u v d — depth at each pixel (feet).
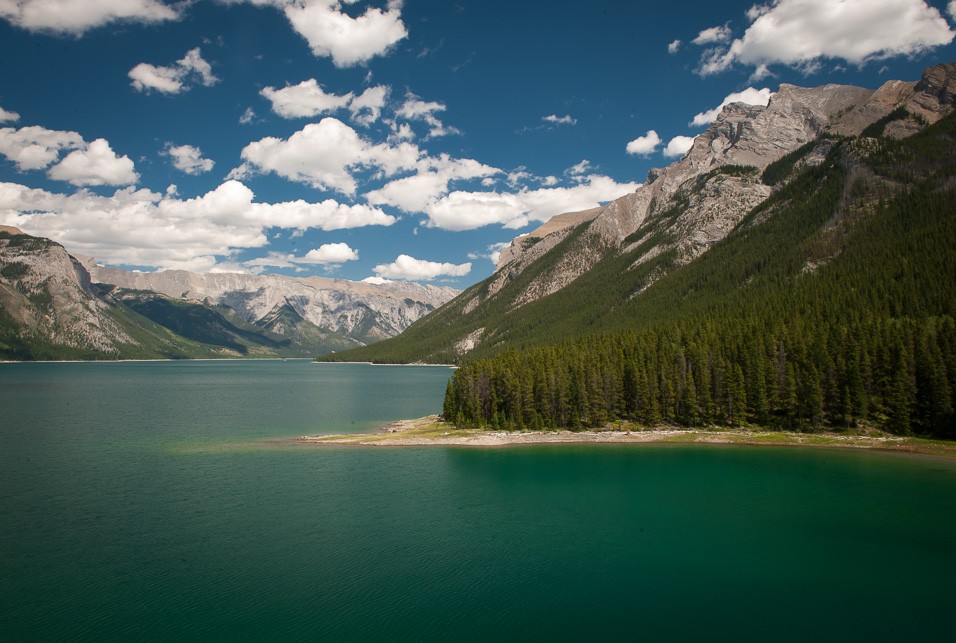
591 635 138.51
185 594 158.51
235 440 393.09
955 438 349.61
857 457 326.24
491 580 168.45
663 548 192.13
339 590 161.38
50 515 222.69
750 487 265.13
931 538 199.00
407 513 229.04
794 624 143.43
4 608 150.71
